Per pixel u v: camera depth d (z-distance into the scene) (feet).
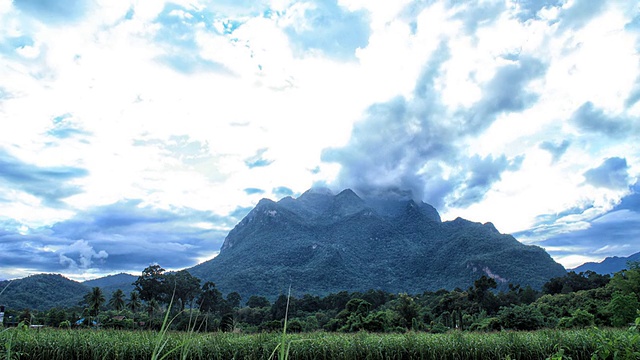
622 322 110.42
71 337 50.67
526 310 132.05
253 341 52.54
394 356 55.88
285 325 9.03
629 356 19.93
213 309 285.02
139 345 47.88
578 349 51.80
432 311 281.54
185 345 10.30
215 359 48.65
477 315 244.83
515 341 56.59
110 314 154.30
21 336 44.98
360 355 54.49
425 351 56.65
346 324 174.60
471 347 56.59
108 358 48.88
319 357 53.57
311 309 338.95
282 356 8.79
